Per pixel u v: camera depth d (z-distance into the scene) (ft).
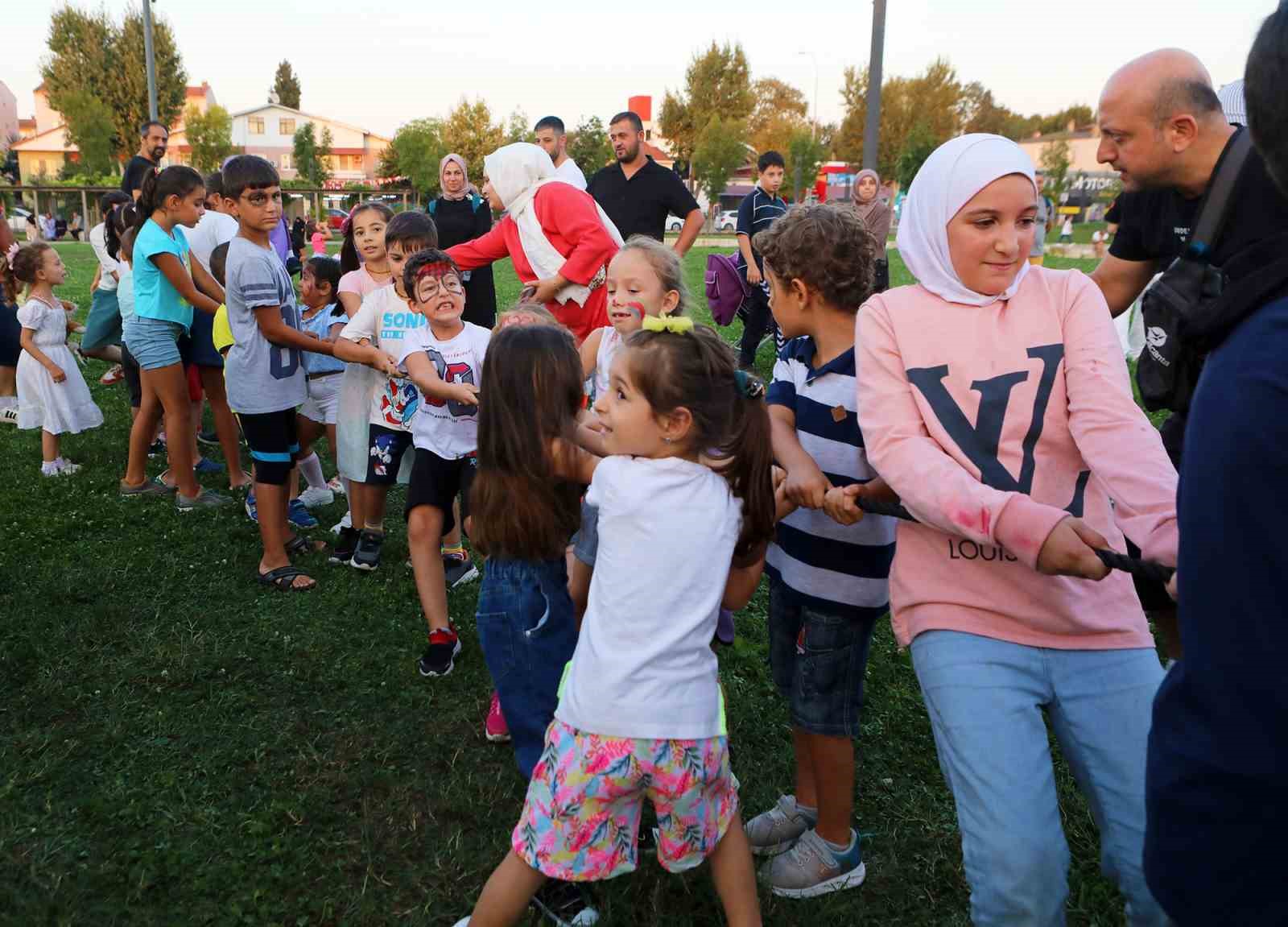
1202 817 3.43
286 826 8.64
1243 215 7.34
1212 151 7.68
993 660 5.82
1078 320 5.91
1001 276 5.90
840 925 7.61
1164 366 7.78
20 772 9.21
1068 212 109.70
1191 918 3.58
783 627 8.05
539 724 8.00
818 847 7.91
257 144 258.16
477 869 8.11
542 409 7.48
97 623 12.27
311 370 15.98
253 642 12.01
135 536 15.46
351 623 12.62
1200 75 7.63
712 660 6.47
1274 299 3.39
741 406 6.45
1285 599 3.16
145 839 8.36
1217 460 3.29
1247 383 3.26
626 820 6.51
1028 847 5.41
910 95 156.46
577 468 7.65
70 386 18.86
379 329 13.28
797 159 134.41
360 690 10.96
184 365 16.88
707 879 7.99
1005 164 5.74
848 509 6.40
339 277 17.02
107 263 21.68
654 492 6.29
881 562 7.30
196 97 257.75
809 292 7.20
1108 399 5.63
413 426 11.50
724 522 6.42
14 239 22.25
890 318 6.17
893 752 9.97
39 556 14.47
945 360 5.96
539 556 7.82
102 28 185.16
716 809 6.50
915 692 11.17
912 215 6.18
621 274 10.12
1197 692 3.42
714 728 6.37
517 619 7.93
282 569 13.76
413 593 13.58
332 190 174.91
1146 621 6.06
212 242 17.70
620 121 21.90
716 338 6.49
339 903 7.77
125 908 7.57
